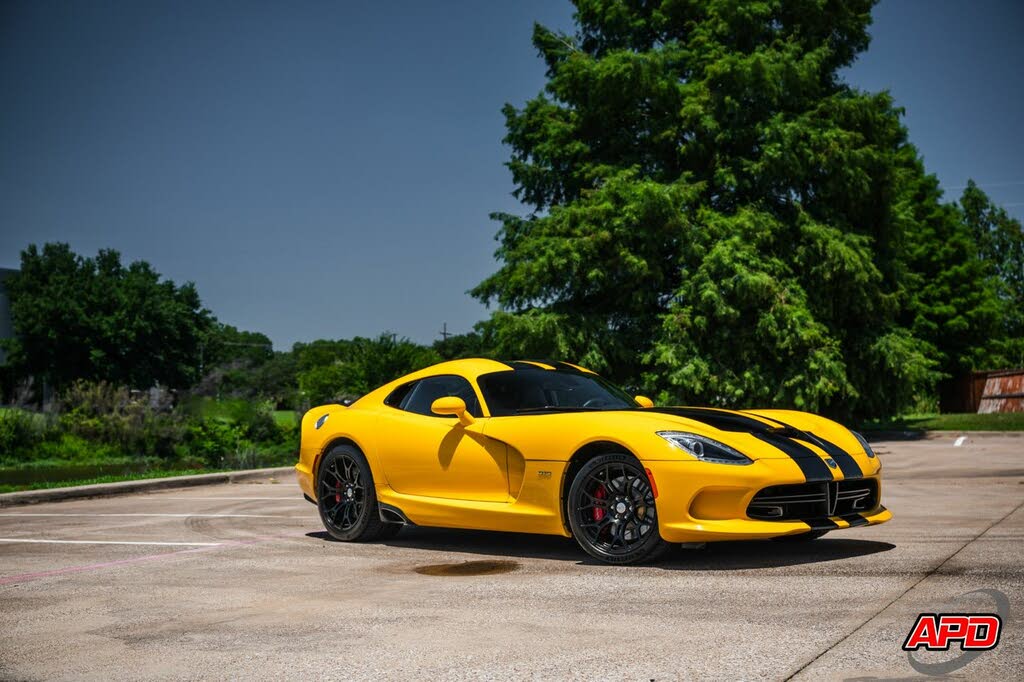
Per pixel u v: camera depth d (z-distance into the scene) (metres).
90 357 51.94
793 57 19.97
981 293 38.62
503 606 4.14
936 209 38.81
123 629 3.98
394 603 4.31
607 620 3.79
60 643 3.77
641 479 5.07
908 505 7.77
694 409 5.70
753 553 5.33
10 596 4.83
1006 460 13.41
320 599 4.47
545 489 5.44
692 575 4.71
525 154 23.39
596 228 19.11
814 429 5.54
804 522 4.91
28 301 51.78
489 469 5.78
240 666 3.30
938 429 23.95
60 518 8.80
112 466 19.28
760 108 20.17
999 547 5.22
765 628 3.53
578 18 22.73
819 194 20.41
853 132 19.84
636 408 6.09
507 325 19.31
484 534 6.73
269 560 5.76
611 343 19.22
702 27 21.00
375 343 22.59
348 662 3.30
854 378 21.11
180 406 23.14
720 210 20.19
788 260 19.81
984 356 40.22
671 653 3.24
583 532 5.27
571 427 5.38
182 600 4.56
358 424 6.66
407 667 3.21
